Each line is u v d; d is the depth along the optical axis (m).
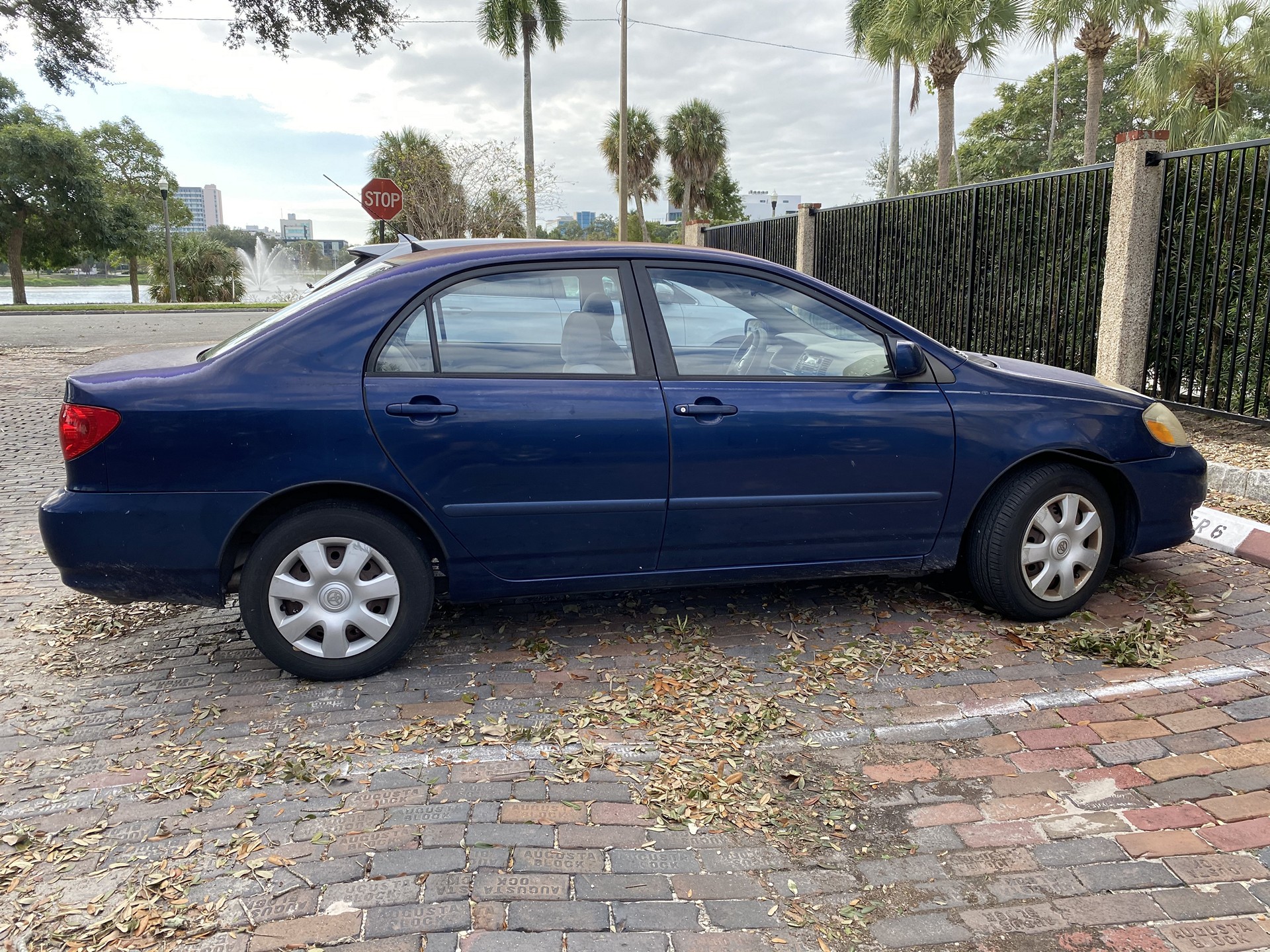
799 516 3.58
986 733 3.00
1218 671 3.37
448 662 3.57
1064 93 39.34
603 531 3.43
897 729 3.03
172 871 2.30
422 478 3.23
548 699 3.26
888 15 20.80
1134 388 7.23
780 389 3.54
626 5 24.83
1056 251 7.86
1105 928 2.11
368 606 3.35
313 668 3.33
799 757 2.87
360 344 3.24
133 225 41.12
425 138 26.27
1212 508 5.17
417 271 3.35
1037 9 19.33
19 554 5.00
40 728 3.08
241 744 2.96
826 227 12.52
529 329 3.39
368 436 3.18
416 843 2.41
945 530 3.76
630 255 3.54
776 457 3.49
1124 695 3.22
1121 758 2.82
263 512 3.27
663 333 3.50
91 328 20.17
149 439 3.08
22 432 8.34
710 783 2.72
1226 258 6.86
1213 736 2.92
